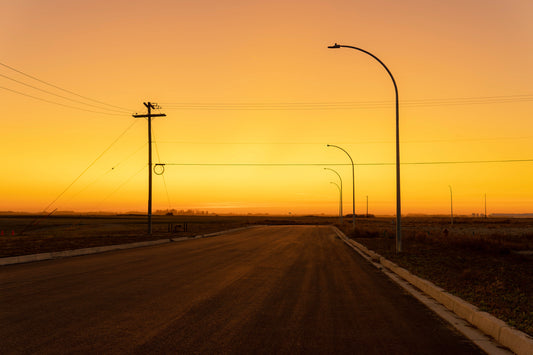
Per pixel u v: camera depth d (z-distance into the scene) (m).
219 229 56.31
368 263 18.31
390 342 6.32
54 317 7.68
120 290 10.65
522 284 11.66
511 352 5.92
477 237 30.06
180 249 24.95
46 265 16.30
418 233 36.72
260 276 13.53
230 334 6.63
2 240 30.44
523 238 36.31
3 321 7.35
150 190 40.03
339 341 6.32
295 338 6.46
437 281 11.88
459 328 7.19
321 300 9.62
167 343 6.11
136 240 30.91
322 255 21.83
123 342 6.14
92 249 22.70
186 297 9.77
